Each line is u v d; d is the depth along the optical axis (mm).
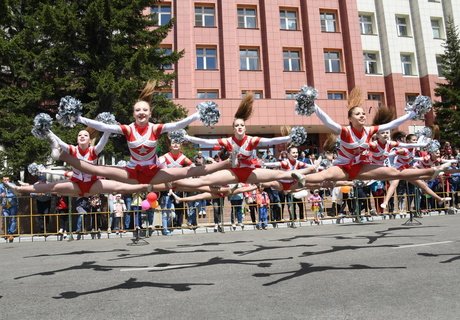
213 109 5812
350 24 28266
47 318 3877
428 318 3506
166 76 15406
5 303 4473
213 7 26875
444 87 25562
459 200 15188
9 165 13266
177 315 3793
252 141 6578
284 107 24938
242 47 26844
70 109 5340
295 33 27734
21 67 14383
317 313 3711
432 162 10906
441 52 30344
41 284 5395
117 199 12125
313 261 6336
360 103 6375
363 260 6238
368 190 14000
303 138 6590
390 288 4527
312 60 27344
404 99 29328
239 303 4129
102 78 13266
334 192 13906
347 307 3867
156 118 14812
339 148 6391
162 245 9141
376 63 29875
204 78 25766
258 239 9609
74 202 11773
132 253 8031
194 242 9500
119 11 14281
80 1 14836
